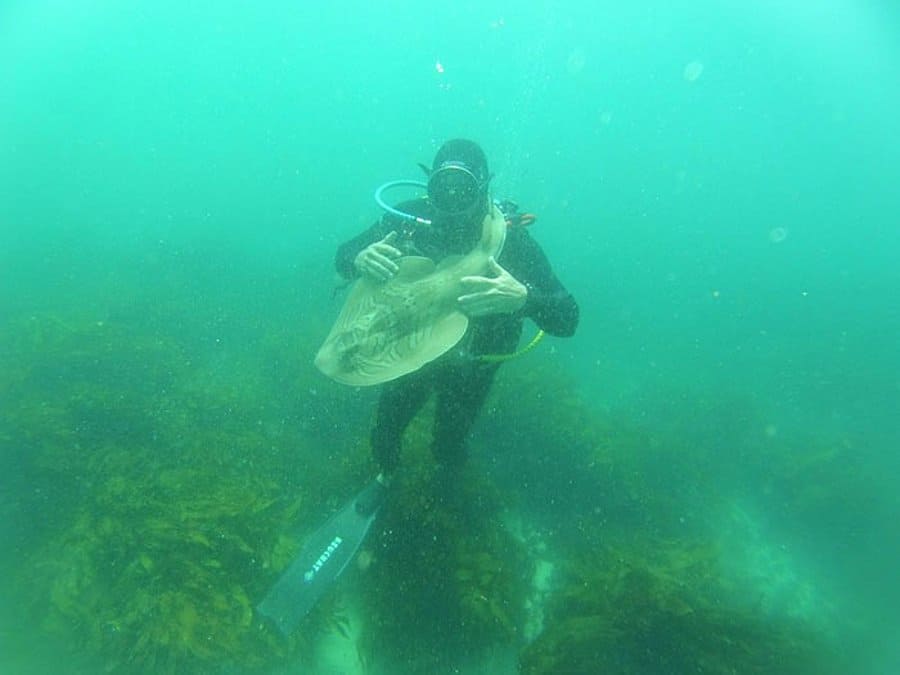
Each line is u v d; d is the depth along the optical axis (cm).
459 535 221
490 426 306
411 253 178
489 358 180
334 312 474
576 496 285
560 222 1688
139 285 512
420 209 185
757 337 778
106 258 660
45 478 227
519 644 207
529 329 554
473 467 259
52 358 311
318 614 196
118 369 319
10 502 216
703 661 191
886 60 1972
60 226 901
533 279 179
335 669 196
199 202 1318
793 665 199
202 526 201
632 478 297
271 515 224
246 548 199
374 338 161
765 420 429
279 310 486
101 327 357
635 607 202
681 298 957
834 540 318
